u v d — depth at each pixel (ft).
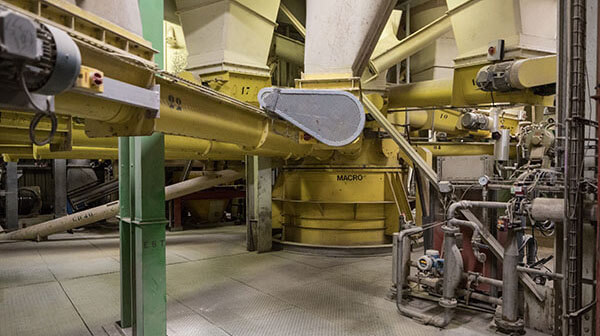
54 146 11.34
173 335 13.83
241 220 44.93
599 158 9.74
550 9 18.29
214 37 20.49
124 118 9.30
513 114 38.14
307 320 15.29
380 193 28.58
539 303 14.39
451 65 36.78
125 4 8.45
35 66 4.77
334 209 28.12
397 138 20.98
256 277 21.49
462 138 41.24
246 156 29.14
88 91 6.06
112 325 14.71
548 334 14.03
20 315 15.72
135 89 7.77
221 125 14.11
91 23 7.14
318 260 25.72
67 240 33.14
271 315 15.80
